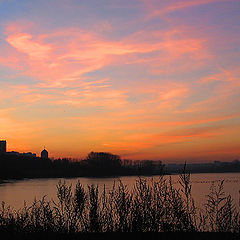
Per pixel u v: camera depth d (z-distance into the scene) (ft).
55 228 25.58
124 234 23.97
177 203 24.14
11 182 279.08
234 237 22.27
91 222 24.64
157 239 23.52
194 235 22.98
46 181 287.28
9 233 26.07
